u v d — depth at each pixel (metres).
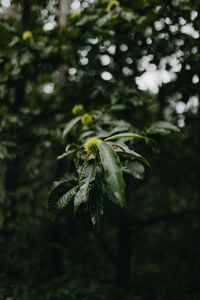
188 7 2.12
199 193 4.84
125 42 2.80
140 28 2.39
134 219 4.53
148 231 6.49
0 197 3.41
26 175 4.13
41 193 4.28
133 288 4.33
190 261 4.89
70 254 5.05
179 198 5.67
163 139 3.54
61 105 3.27
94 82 3.04
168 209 5.65
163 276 4.64
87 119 1.83
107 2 2.54
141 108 2.73
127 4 2.63
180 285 4.28
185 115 2.67
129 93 2.55
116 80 2.80
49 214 1.12
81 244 5.25
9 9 3.97
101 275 4.69
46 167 4.11
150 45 2.72
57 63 2.98
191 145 4.06
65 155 1.21
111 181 0.90
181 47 2.39
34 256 3.53
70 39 2.86
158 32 2.49
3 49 3.09
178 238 6.02
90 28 2.69
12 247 3.29
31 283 3.32
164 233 6.48
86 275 4.53
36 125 3.18
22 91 4.12
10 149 3.43
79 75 3.42
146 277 4.73
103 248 4.80
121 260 4.44
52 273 3.83
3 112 3.16
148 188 5.24
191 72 2.20
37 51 2.71
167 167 4.04
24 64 2.75
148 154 2.02
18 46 2.95
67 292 3.42
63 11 3.46
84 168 1.06
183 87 2.31
